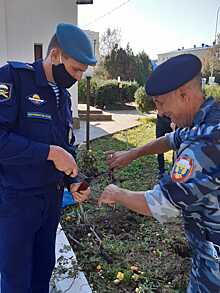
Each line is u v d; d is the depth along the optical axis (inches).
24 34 274.7
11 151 53.0
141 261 99.1
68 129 65.0
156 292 85.5
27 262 65.4
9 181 59.5
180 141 59.6
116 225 120.7
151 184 168.4
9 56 273.1
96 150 241.8
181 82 44.4
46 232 68.1
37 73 56.5
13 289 66.1
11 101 54.2
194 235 50.4
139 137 314.0
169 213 45.9
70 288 83.0
